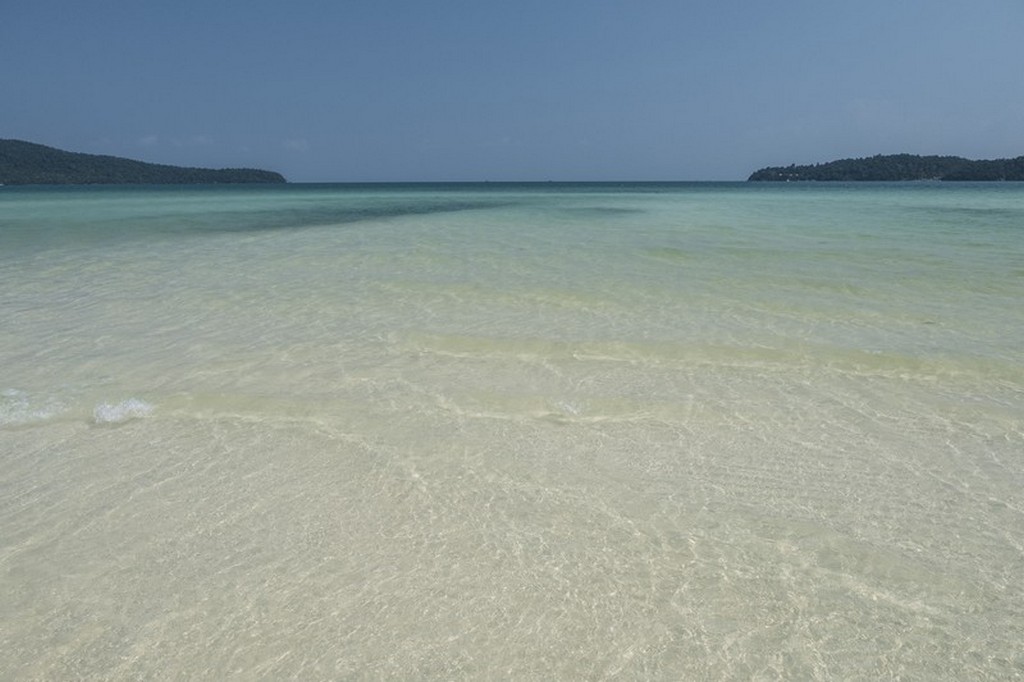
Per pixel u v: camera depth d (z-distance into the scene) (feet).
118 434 17.84
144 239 58.39
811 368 22.65
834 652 10.50
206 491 15.06
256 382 21.24
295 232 65.31
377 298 32.71
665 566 12.54
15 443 17.29
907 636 10.82
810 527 13.74
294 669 10.11
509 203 131.75
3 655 10.35
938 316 28.76
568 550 13.01
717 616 11.26
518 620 11.16
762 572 12.37
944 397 20.18
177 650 10.48
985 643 10.68
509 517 14.11
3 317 29.22
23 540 13.24
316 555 12.83
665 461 16.49
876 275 37.60
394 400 19.98
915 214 88.12
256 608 11.38
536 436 17.80
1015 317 28.43
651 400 20.02
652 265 41.83
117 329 27.32
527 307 30.73
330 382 21.33
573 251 48.67
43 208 105.50
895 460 16.49
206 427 18.26
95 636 10.77
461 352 24.32
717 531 13.62
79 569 12.37
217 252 49.14
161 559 12.67
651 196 171.73
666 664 10.26
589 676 10.02
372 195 191.62
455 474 15.85
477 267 41.39
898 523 13.87
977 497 14.84
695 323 27.89
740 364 23.04
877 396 20.33
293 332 26.86
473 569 12.44
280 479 15.58
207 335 26.43
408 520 13.99
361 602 11.55
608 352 24.27
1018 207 104.27
